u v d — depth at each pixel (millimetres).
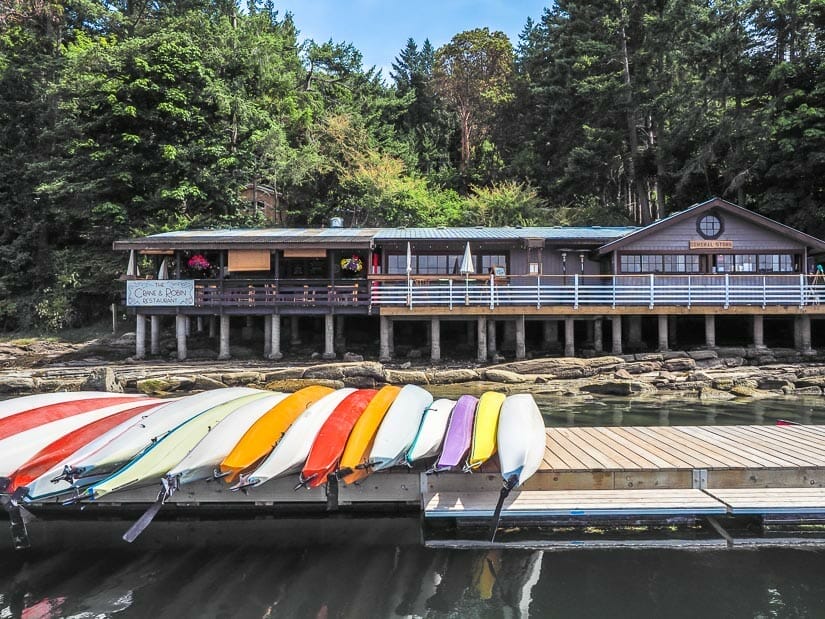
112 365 16594
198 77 22844
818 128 18969
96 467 5430
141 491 5906
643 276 16672
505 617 4234
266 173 25812
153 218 23062
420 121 44625
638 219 32469
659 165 27594
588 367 14992
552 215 29609
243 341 19297
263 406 6801
